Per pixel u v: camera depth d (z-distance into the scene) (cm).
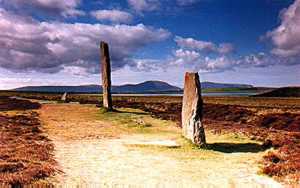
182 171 2058
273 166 2064
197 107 2878
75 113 5522
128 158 2389
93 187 1636
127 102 8994
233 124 4441
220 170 2091
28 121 4334
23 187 1545
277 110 5944
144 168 2117
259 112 5550
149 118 4856
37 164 1977
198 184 1758
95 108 6356
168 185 1723
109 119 4734
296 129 4025
